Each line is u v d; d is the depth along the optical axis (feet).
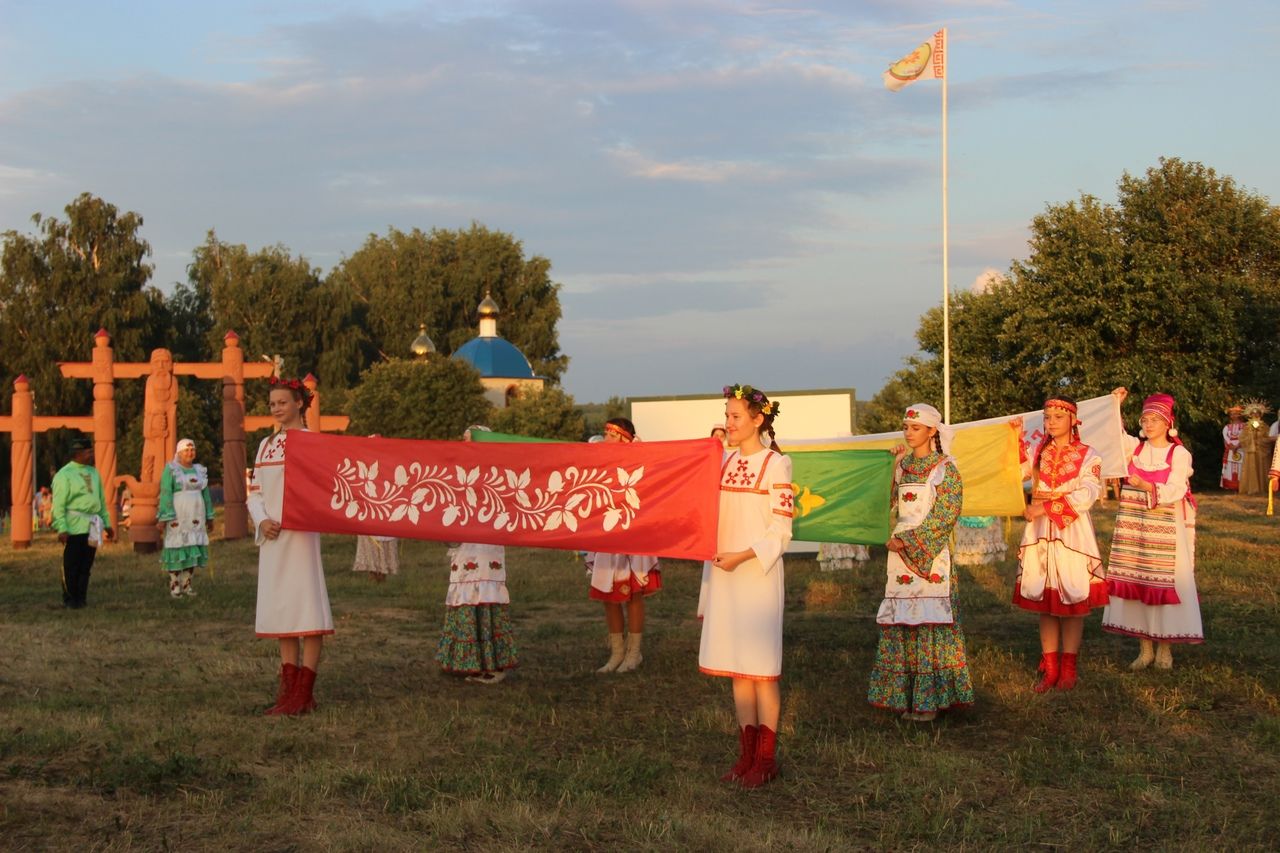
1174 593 27.43
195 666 29.60
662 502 21.31
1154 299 101.14
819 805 18.33
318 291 218.18
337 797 18.28
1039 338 105.91
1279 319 104.83
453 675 28.63
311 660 24.40
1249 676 26.32
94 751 20.25
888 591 23.36
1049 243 109.19
